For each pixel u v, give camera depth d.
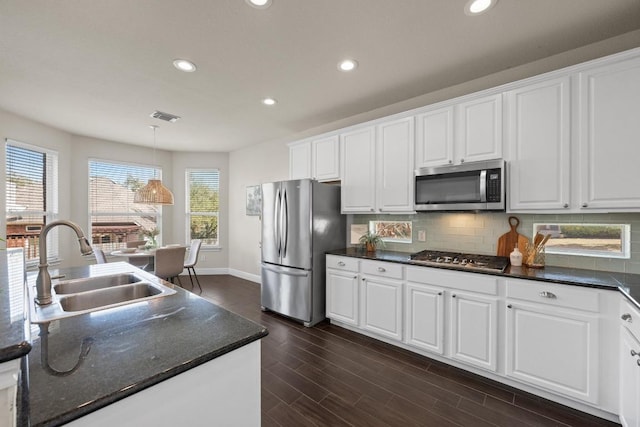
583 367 1.70
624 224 1.96
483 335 2.07
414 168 2.66
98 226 4.62
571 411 1.76
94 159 4.55
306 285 3.15
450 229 2.75
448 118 2.44
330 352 2.53
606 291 1.63
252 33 1.92
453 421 1.69
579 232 2.12
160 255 3.84
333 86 2.72
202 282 5.00
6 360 0.49
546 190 1.99
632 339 1.42
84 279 1.78
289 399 1.89
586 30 1.90
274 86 2.72
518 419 1.70
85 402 0.62
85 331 0.99
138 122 3.77
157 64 2.31
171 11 1.70
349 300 2.91
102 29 1.87
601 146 1.80
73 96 2.93
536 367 1.86
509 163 2.13
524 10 1.71
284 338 2.82
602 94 1.79
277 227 3.44
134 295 1.68
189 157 5.50
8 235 3.46
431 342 2.33
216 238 5.60
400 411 1.77
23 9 1.67
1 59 2.23
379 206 2.91
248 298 4.12
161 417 0.77
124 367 0.76
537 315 1.85
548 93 1.97
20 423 0.54
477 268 2.14
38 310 1.20
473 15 1.75
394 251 3.11
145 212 5.16
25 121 3.58
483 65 2.34
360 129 3.07
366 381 2.09
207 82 2.63
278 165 4.64
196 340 0.93
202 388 0.86
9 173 3.43
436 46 2.08
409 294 2.47
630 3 1.65
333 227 3.39
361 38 1.98
